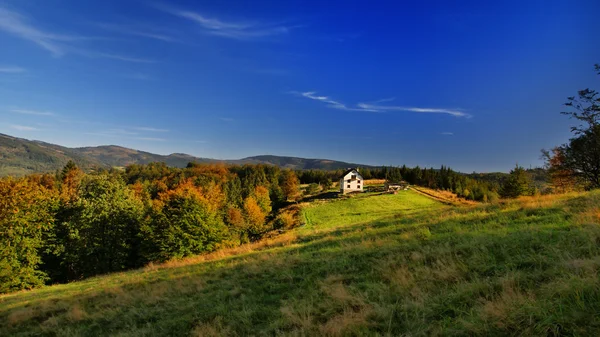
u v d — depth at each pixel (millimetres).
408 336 4559
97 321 9500
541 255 6586
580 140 24469
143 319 8820
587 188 25453
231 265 14414
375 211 53000
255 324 6875
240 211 67500
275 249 17438
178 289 11461
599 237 6973
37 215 30281
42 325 10086
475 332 4207
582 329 3584
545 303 4277
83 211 33406
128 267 37312
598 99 22594
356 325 5277
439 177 104750
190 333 7043
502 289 5348
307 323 5922
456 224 13039
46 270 31859
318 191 104250
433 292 6223
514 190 44719
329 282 8477
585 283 4504
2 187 28672
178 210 36562
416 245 10141
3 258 26531
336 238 16641
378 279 7918
